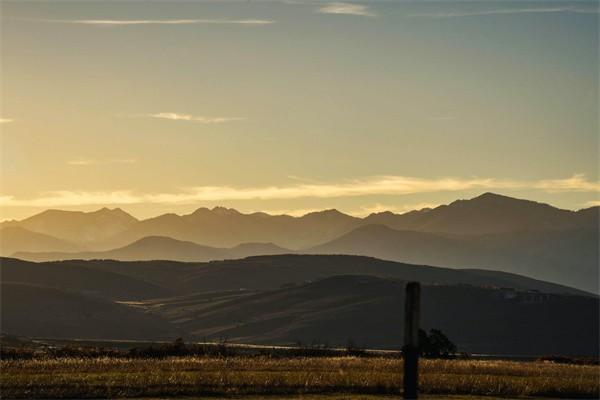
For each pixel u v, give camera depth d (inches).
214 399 2491.4
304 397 2511.1
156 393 2598.4
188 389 2650.1
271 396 2546.8
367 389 2696.9
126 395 2566.4
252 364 3865.7
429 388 2723.9
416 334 1584.6
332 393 2618.1
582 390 2751.0
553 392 2728.8
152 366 3695.9
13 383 2790.4
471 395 2642.7
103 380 2896.2
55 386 2721.5
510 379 3090.6
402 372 3395.7
